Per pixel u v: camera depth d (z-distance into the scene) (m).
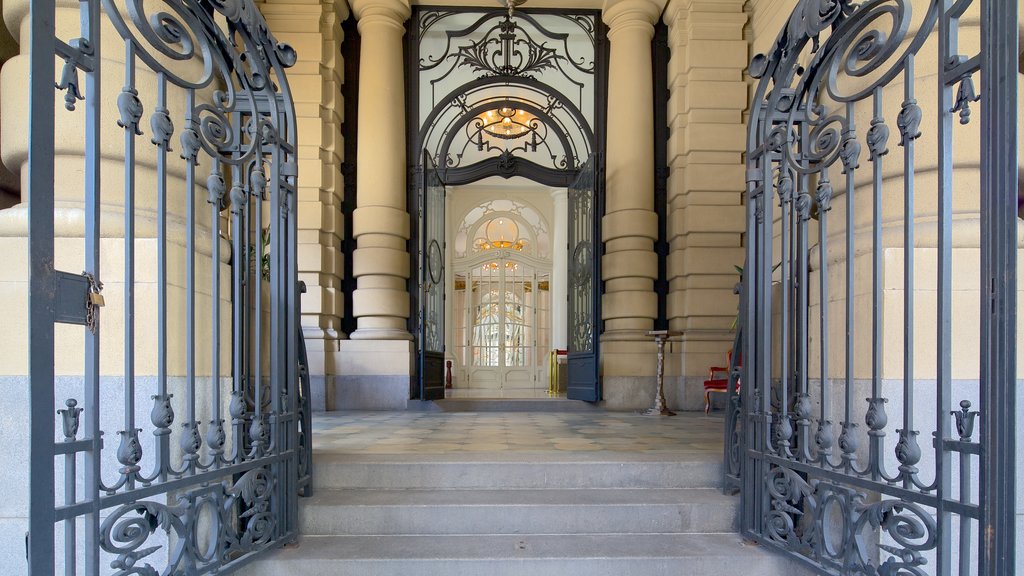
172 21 1.97
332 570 2.50
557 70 8.62
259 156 2.46
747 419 2.81
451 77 8.55
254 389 2.61
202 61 2.52
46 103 1.45
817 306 2.77
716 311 7.27
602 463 3.20
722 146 7.34
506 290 12.35
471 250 12.38
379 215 7.38
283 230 2.65
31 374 1.39
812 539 2.35
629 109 7.59
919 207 2.34
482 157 11.25
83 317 1.56
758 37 6.19
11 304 2.04
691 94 7.39
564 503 2.89
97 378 1.61
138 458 1.77
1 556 2.02
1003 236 1.63
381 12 7.50
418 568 2.52
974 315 2.21
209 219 2.53
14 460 2.03
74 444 1.52
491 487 3.17
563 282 12.09
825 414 2.35
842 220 2.68
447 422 5.73
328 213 7.26
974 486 2.15
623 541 2.75
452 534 2.84
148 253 2.12
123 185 2.21
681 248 7.45
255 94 2.63
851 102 2.29
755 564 2.57
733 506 2.92
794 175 2.87
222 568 2.16
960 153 2.33
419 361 7.23
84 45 1.59
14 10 2.30
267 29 2.57
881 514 2.00
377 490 3.13
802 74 2.71
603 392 7.45
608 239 7.71
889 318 2.26
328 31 7.32
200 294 2.33
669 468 3.22
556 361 10.77
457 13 8.04
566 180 8.17
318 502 2.87
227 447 2.44
